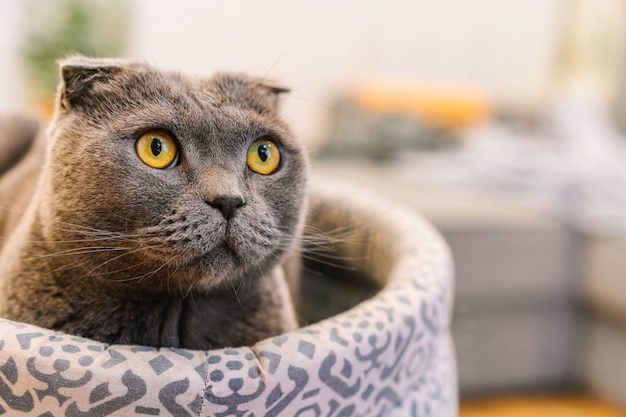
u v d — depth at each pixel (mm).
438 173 979
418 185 920
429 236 453
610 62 1589
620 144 1131
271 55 1455
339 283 507
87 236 333
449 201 818
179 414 304
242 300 383
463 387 768
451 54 1654
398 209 496
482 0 1646
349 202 505
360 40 1556
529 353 782
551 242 755
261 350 318
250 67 1351
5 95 965
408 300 368
